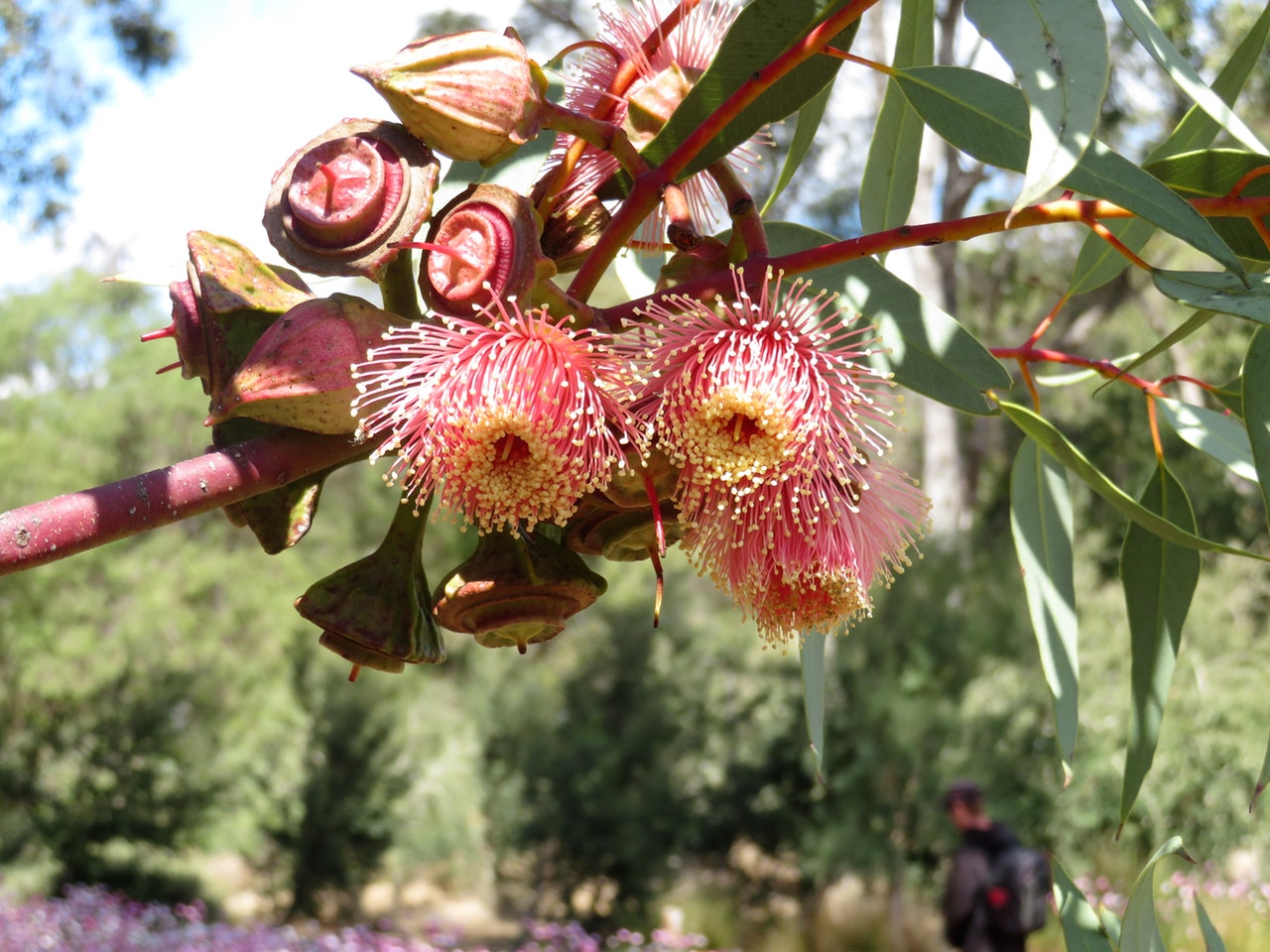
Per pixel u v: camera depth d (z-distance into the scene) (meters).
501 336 0.87
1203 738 11.95
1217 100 1.03
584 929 11.64
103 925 10.70
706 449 0.90
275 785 13.73
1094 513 14.55
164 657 13.97
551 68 1.26
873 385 1.01
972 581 12.54
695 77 1.13
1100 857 11.45
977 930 6.89
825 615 0.99
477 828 13.73
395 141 0.85
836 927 11.08
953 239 0.96
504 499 0.87
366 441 0.86
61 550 0.72
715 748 12.34
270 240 0.84
